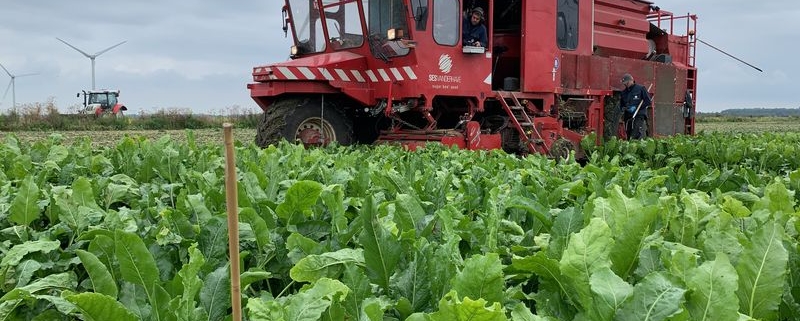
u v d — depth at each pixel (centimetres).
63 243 275
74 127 3650
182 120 3919
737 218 260
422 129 1166
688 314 137
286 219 264
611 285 142
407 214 247
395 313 184
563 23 1328
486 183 379
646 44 1628
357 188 372
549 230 259
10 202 320
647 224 182
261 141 1100
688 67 1772
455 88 1134
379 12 1130
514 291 186
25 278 216
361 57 1160
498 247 233
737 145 844
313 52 1295
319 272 191
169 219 254
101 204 347
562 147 1255
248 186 303
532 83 1248
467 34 1168
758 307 163
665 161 936
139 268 186
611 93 1423
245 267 236
